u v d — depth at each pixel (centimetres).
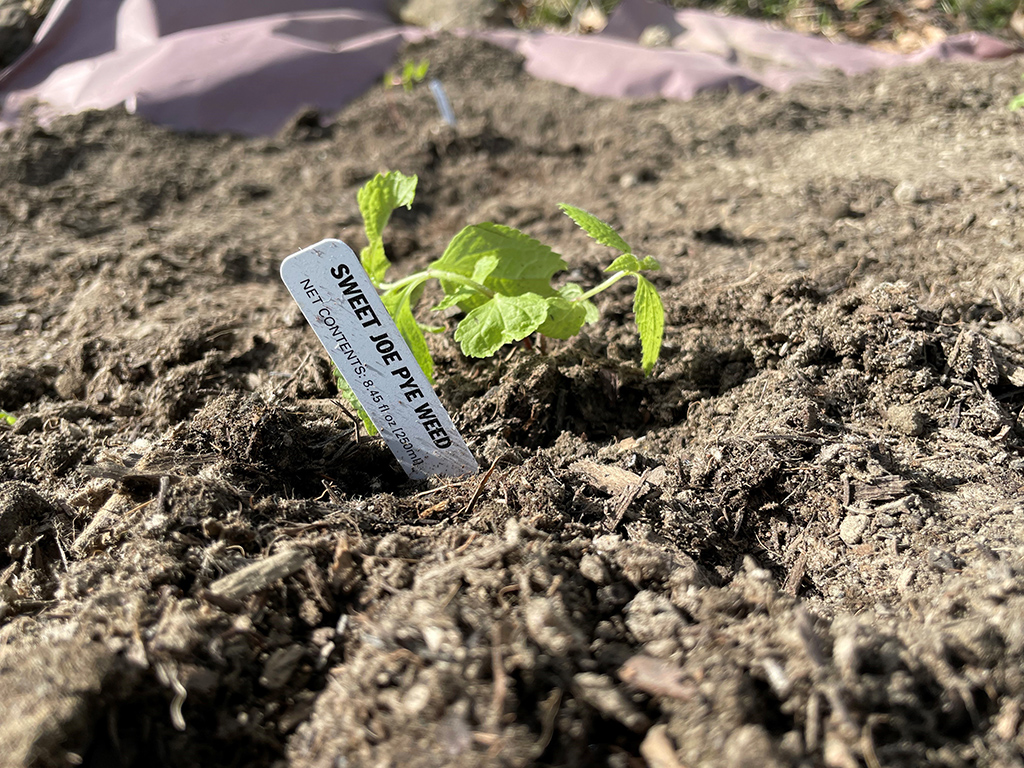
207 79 41
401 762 11
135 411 22
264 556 14
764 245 28
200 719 12
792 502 18
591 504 17
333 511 16
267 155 39
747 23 47
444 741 11
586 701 11
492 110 42
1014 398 19
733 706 11
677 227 30
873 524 17
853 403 20
